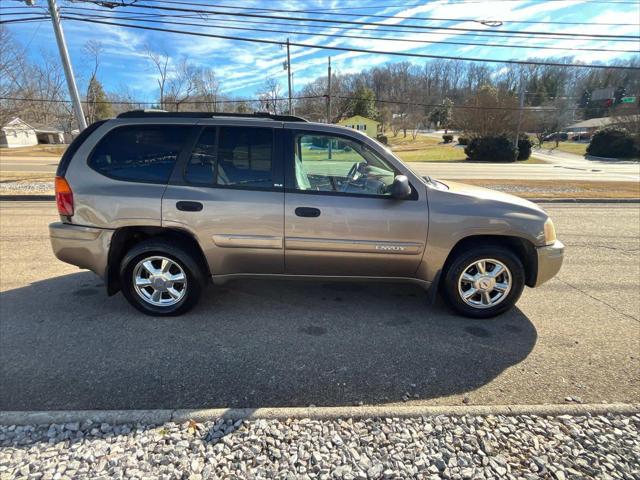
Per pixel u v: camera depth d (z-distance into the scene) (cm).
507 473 189
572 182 1609
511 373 279
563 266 525
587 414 231
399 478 186
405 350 310
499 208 340
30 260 521
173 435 210
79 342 315
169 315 361
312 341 322
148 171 339
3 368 278
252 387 261
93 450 199
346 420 224
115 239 341
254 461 195
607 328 350
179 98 4406
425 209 335
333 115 6134
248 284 446
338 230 334
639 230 751
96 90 4750
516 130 3850
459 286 355
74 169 339
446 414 230
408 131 8194
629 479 186
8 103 2302
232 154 337
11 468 187
